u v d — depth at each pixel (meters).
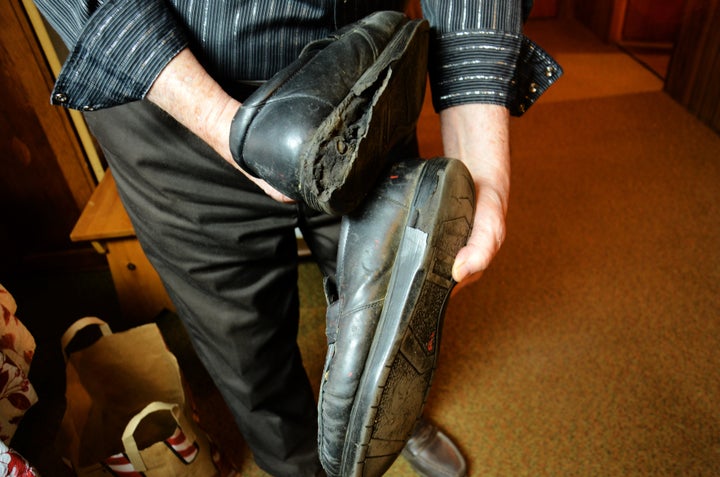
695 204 1.71
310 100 0.47
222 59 0.59
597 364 1.27
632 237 1.61
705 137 2.02
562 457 1.09
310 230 0.84
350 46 0.51
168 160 0.68
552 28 3.01
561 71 0.69
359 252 0.58
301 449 0.96
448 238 0.57
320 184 0.47
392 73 0.51
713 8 1.96
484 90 0.66
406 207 0.57
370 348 0.58
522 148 2.01
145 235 0.76
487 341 1.33
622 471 1.07
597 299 1.42
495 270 1.52
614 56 2.65
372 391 0.57
